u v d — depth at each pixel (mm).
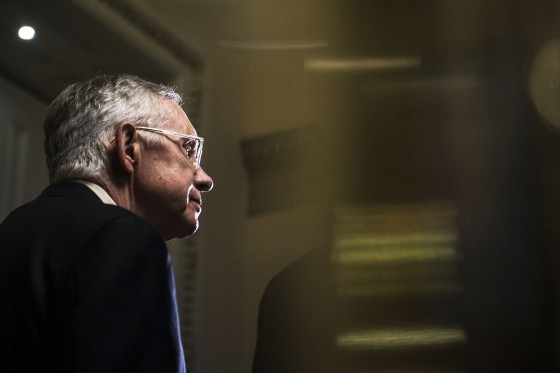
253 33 5855
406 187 4781
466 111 4789
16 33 5062
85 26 5098
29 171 5434
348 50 5570
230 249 5629
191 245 5645
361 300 3783
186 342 5504
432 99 4953
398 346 3641
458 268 3926
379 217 4656
